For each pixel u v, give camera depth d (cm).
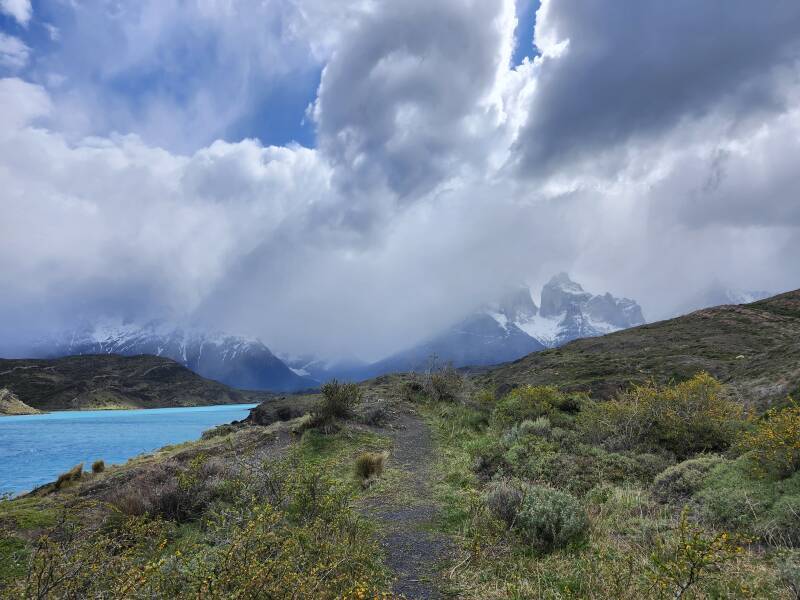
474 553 567
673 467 866
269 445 1443
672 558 467
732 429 1084
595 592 439
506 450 1156
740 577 443
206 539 521
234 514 572
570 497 682
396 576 529
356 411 1803
